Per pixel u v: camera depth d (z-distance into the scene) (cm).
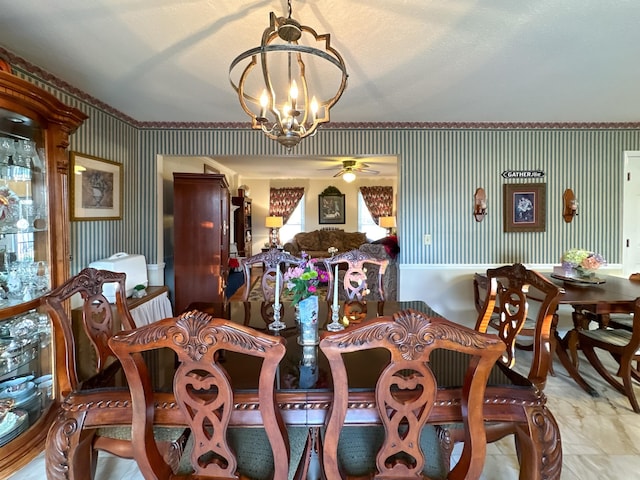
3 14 165
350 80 245
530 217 364
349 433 130
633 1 158
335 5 160
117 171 316
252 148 358
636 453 182
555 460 112
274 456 98
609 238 367
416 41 193
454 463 169
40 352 197
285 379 124
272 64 219
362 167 616
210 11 165
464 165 362
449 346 91
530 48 202
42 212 194
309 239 848
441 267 365
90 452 129
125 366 94
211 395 112
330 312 213
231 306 226
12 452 167
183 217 393
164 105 298
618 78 244
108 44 195
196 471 102
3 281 184
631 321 283
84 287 154
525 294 174
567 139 362
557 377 271
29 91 168
